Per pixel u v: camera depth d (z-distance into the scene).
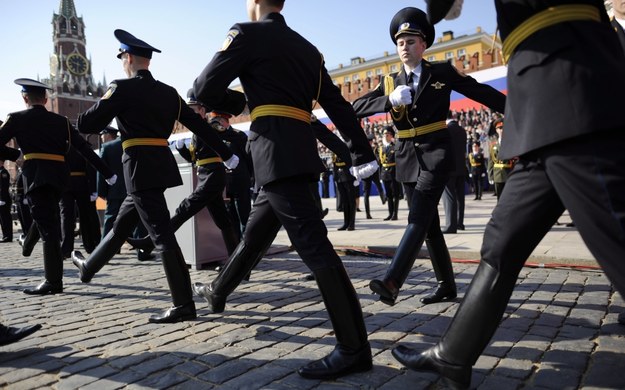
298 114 2.33
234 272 3.10
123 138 3.43
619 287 1.38
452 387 1.94
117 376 2.34
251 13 2.59
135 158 3.36
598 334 2.71
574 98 1.41
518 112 1.59
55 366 2.49
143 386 2.21
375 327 2.98
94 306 3.84
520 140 1.55
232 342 2.80
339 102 2.52
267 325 3.13
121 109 3.30
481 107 18.52
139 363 2.50
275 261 5.76
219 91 2.29
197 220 5.48
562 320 2.99
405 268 3.01
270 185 2.31
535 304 3.38
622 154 1.37
